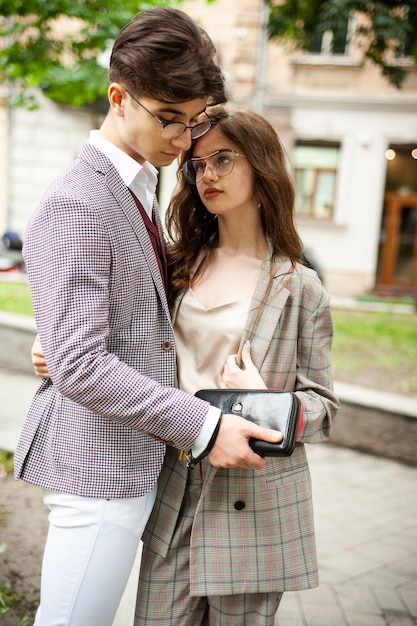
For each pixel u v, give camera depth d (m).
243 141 1.47
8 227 13.87
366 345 7.50
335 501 3.59
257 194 1.55
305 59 13.14
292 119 13.37
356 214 13.60
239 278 1.57
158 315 1.40
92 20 5.16
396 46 7.23
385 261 14.54
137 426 1.24
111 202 1.30
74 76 5.50
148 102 1.25
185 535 1.54
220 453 1.24
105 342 1.24
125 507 1.36
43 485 1.38
